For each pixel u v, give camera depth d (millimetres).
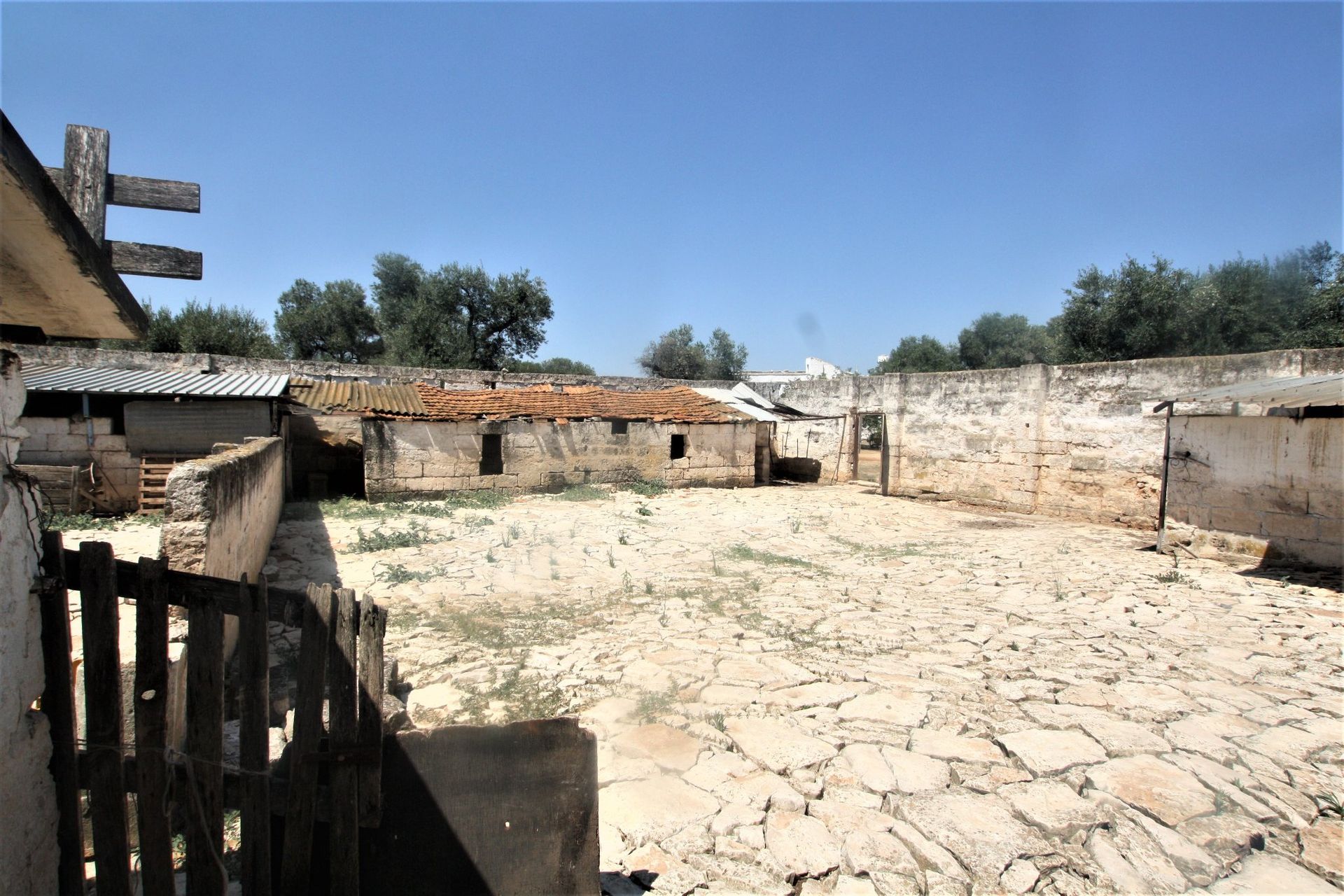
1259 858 3277
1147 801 3695
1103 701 4996
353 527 11852
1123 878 3109
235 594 2449
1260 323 18984
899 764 4094
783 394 24406
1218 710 4836
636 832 3434
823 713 4789
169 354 18156
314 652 2469
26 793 2248
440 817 2637
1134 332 20266
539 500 15883
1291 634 6605
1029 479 15914
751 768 4055
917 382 18562
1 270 2799
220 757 2475
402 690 5180
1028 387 15938
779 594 8180
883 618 7137
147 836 2463
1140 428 13891
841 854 3277
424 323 30281
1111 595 8148
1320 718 4719
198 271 3387
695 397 20984
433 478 15648
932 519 14930
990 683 5332
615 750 4266
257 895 2508
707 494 18047
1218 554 10250
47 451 11406
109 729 2420
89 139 3102
